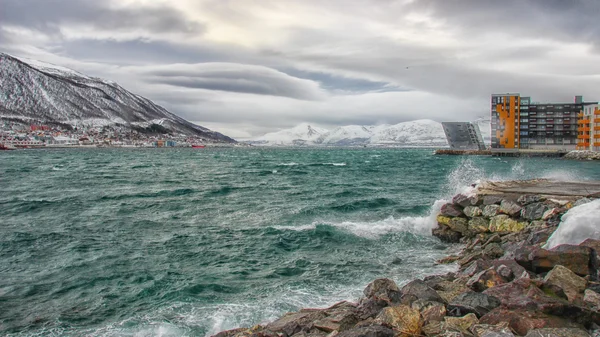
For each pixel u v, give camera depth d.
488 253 17.66
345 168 90.12
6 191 45.81
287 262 19.08
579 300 10.01
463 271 14.70
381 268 17.94
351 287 15.68
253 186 51.28
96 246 22.06
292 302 14.26
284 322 11.49
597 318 9.12
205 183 55.94
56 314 13.76
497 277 12.27
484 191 24.47
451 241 22.31
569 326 8.77
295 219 28.80
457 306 10.47
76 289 15.97
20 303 14.70
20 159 130.25
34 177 64.38
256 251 20.95
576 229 14.15
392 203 35.28
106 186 51.69
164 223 27.92
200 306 14.13
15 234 24.48
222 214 31.22
